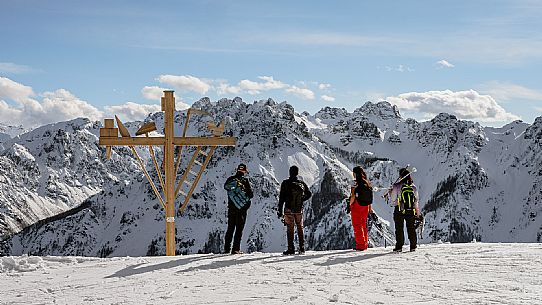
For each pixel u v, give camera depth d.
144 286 12.84
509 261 14.20
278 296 10.82
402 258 15.54
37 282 14.30
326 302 10.10
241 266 15.16
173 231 23.31
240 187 18.45
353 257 16.17
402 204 17.33
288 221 18.16
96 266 16.34
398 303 9.80
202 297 11.06
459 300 9.83
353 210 18.50
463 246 18.27
